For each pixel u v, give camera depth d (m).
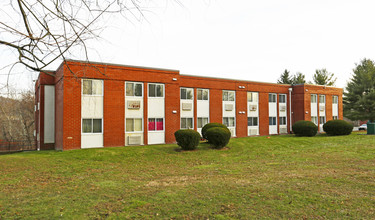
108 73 18.61
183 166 12.63
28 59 3.90
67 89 16.94
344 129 26.48
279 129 30.38
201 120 24.81
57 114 19.28
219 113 25.81
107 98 18.56
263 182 8.36
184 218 5.25
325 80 54.56
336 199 6.41
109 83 18.67
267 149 18.62
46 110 20.48
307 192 7.04
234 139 23.27
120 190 7.63
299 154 15.72
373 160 12.52
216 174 10.17
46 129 20.45
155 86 20.75
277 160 13.78
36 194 7.25
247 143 20.86
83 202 6.38
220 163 13.34
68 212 5.62
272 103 30.09
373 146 17.69
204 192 7.20
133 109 19.67
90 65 4.93
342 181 8.26
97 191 7.54
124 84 19.30
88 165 12.73
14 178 9.77
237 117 27.02
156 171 11.27
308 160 13.26
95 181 9.13
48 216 5.38
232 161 13.91
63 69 16.72
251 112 28.25
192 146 17.28
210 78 25.38
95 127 18.14
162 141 20.84
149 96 20.44
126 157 15.01
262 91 29.11
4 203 6.32
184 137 17.08
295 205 6.00
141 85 20.16
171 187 7.91
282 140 22.91
